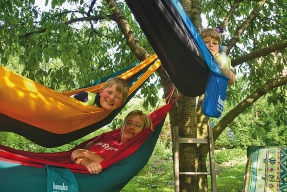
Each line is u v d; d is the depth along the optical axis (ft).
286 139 34.60
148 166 35.68
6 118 10.00
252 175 13.28
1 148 10.05
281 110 21.11
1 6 14.33
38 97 9.71
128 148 10.99
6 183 8.71
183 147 14.08
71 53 15.26
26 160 9.20
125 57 20.13
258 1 18.71
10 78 9.35
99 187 9.96
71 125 10.90
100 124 12.35
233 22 21.83
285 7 20.29
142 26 9.33
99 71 20.27
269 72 21.20
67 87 19.69
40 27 16.19
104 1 16.75
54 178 9.13
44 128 10.52
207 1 22.21
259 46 21.17
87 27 18.84
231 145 55.01
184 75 10.02
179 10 8.74
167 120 51.24
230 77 10.13
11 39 15.44
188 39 8.88
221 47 10.55
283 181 12.89
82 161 10.14
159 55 10.04
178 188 12.77
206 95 9.35
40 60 15.84
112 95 11.03
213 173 12.86
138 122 11.51
